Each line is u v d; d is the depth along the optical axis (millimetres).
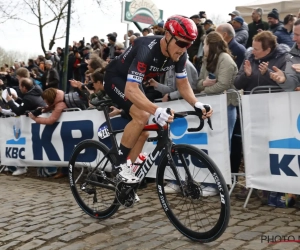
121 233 2934
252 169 3381
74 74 9344
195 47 5781
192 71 4074
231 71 3650
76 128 4891
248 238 2639
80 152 3461
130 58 2809
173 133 3994
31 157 5551
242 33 5535
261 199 3547
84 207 3416
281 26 5168
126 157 2908
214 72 3768
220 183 2477
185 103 3863
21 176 5750
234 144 3852
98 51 8352
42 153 5391
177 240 2725
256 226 2877
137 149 2986
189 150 2619
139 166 2902
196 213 3133
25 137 5625
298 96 3066
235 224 2957
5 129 5988
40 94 5664
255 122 3338
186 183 2664
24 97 5566
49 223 3273
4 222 3400
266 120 3268
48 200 4074
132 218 3270
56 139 5180
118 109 4352
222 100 3531
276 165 3223
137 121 2793
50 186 4848
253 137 3357
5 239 2988
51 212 3596
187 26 2469
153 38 2691
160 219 3191
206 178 3201
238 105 3580
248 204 3480
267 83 3539
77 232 3008
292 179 3129
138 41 2758
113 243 2742
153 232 2906
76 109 4973
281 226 2838
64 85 8445
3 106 6777
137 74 2621
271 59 3598
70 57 9328
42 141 5371
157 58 2664
